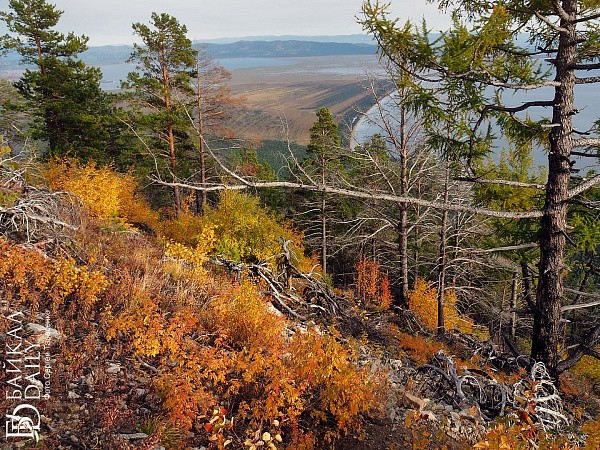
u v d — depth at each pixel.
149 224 21.73
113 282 7.03
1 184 8.73
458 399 6.33
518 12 6.32
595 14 5.81
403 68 5.99
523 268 9.89
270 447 4.00
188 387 4.27
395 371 7.59
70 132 26.72
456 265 17.31
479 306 23.45
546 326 7.32
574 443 4.80
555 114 6.73
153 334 4.97
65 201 11.42
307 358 5.44
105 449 3.42
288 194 39.50
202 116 21.59
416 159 14.60
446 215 16.08
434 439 4.93
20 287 5.86
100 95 29.81
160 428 3.62
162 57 21.52
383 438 4.87
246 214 16.89
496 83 5.77
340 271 35.69
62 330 4.93
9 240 7.10
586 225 7.13
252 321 6.50
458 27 5.29
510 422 4.35
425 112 6.56
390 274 30.84
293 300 11.07
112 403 3.99
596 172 7.22
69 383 4.26
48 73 25.73
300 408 4.57
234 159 27.48
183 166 26.61
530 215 6.88
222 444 3.82
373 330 10.67
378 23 5.44
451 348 11.55
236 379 5.06
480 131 7.00
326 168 20.14
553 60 6.60
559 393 7.55
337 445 4.60
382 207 16.56
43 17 25.25
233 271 11.14
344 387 5.08
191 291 7.70
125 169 32.19
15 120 24.42
